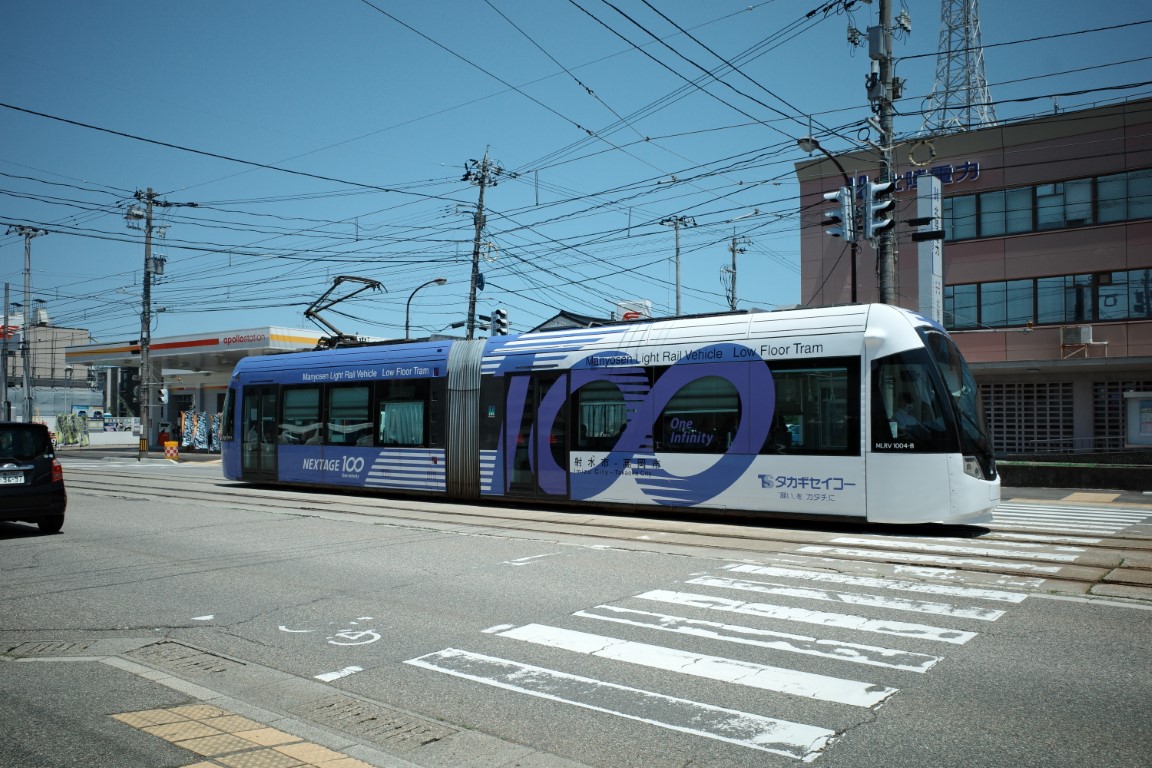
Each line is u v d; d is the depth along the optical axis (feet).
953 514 37.99
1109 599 25.88
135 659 20.84
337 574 30.71
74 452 160.76
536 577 29.81
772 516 42.09
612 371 48.21
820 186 95.55
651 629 22.84
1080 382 82.79
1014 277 86.43
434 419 56.13
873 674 18.83
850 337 40.65
